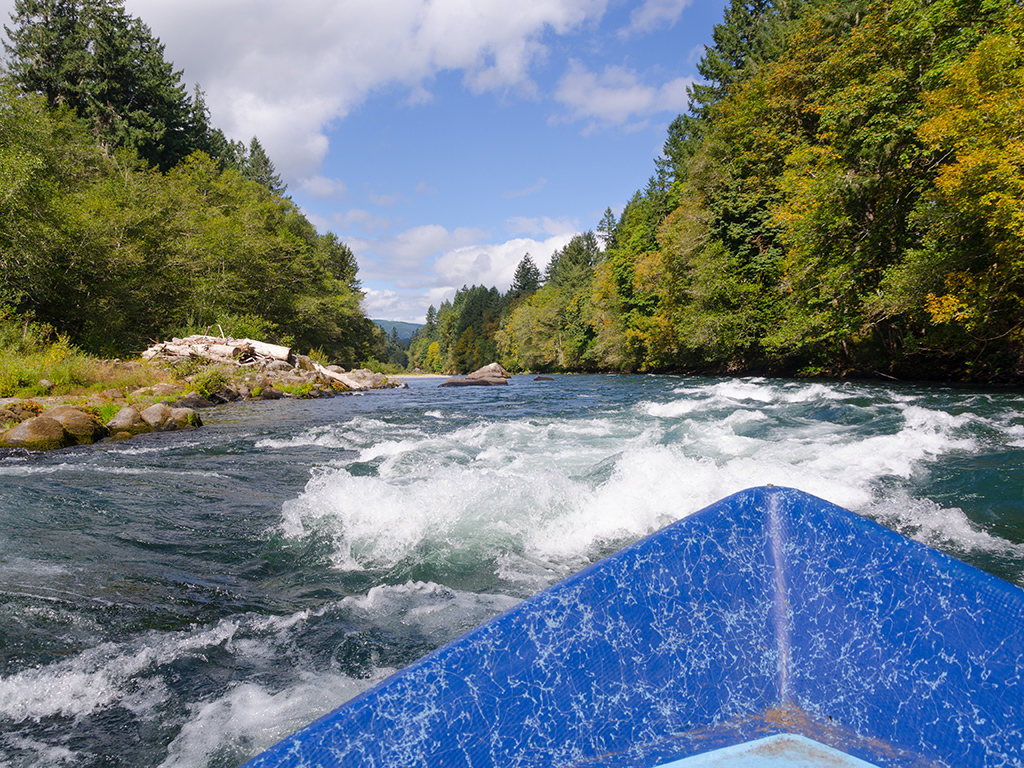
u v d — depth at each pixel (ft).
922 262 45.14
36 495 16.70
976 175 37.06
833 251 58.54
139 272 74.69
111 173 92.27
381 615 9.53
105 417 32.60
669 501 13.92
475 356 326.24
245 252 101.81
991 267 41.04
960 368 50.03
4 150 60.39
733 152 86.22
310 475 19.77
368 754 2.66
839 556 3.69
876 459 17.74
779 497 3.99
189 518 14.78
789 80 75.05
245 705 7.05
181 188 111.65
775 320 76.28
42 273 58.29
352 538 13.07
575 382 87.56
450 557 11.83
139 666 7.96
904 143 50.78
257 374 64.69
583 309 173.47
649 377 97.81
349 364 151.53
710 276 83.97
